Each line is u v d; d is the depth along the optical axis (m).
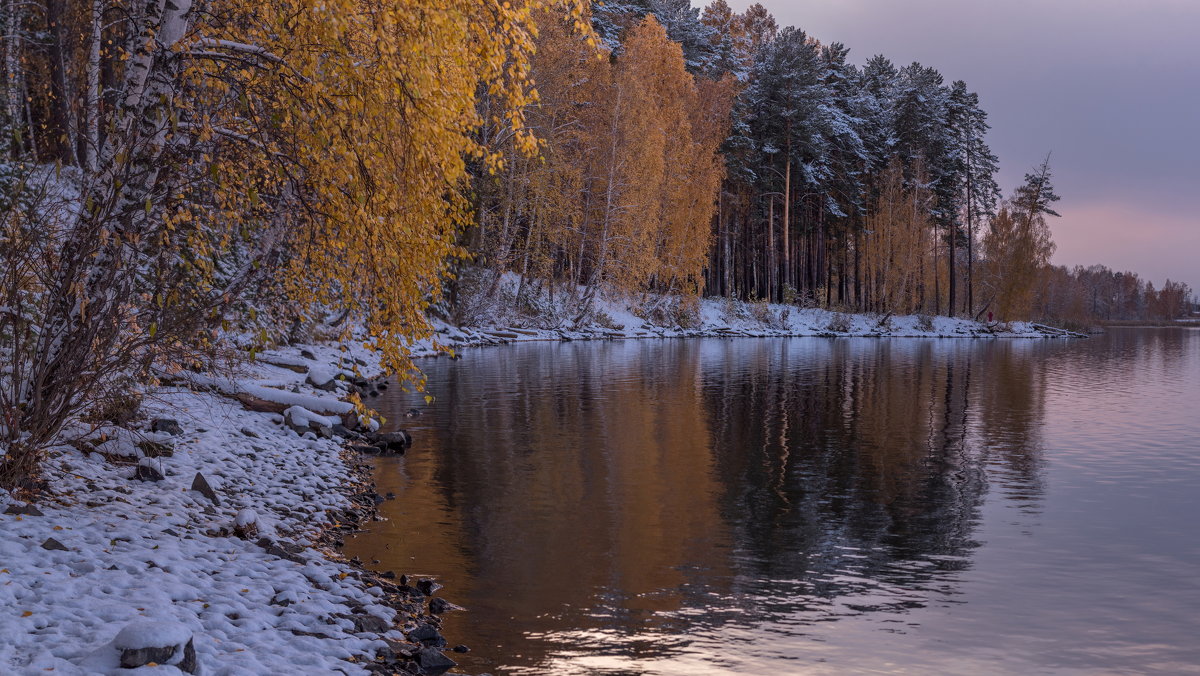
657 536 10.52
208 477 10.92
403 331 8.66
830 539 10.57
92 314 8.16
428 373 29.19
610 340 50.97
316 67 7.47
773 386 28.25
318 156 8.02
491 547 9.81
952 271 86.38
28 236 8.09
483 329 45.62
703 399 24.22
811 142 72.50
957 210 86.50
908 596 8.54
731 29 93.56
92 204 7.86
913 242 78.94
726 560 9.59
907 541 10.56
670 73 58.44
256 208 9.59
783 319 68.19
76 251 8.09
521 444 16.41
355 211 8.20
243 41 8.71
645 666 6.68
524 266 47.91
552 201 47.12
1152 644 7.41
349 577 8.04
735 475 14.25
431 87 7.53
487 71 8.18
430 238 8.34
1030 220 87.62
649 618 7.74
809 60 74.00
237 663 5.42
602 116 51.16
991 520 11.65
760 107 74.06
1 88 15.88
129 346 8.84
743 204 72.38
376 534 10.14
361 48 7.55
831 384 29.45
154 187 8.29
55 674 4.74
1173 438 18.86
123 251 8.21
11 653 4.97
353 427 16.48
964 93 86.31
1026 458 16.31
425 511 11.33
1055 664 6.96
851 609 8.12
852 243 84.81
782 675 6.59
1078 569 9.51
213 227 10.09
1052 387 30.62
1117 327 170.88
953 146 85.00
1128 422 21.45
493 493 12.48
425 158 7.92
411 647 6.66
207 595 6.63
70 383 8.32
